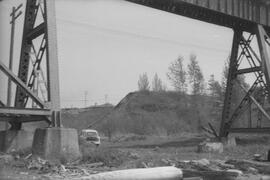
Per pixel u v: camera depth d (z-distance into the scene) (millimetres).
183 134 75750
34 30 23344
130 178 11008
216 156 27000
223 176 16156
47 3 21453
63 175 15109
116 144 47625
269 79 34406
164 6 31125
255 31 35938
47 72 21016
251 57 36281
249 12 35219
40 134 19812
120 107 100125
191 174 15922
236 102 61312
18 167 16953
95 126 88438
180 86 105188
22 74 24328
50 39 21188
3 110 19484
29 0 24484
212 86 101188
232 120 36750
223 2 33469
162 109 96125
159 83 110312
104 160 19266
